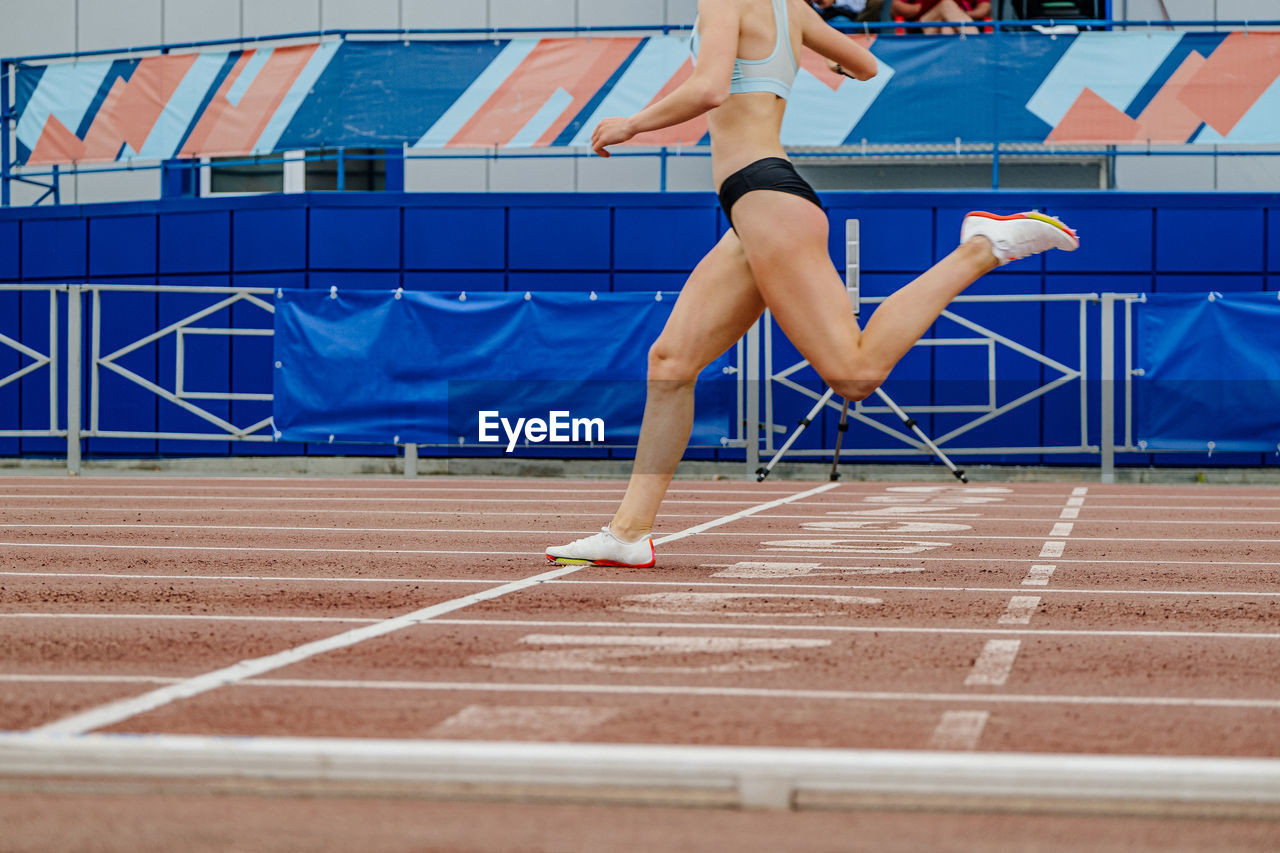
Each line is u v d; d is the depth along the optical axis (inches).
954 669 134.0
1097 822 84.3
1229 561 232.2
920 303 190.7
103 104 498.6
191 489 404.5
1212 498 383.2
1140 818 85.1
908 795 86.7
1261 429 431.8
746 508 341.7
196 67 488.7
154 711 112.0
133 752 92.1
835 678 129.2
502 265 497.4
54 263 526.9
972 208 482.3
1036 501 368.5
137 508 336.2
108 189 629.0
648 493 216.5
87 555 235.1
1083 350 449.1
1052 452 459.5
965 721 110.7
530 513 325.7
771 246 193.0
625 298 435.5
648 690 122.9
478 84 470.9
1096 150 491.2
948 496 384.8
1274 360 430.3
